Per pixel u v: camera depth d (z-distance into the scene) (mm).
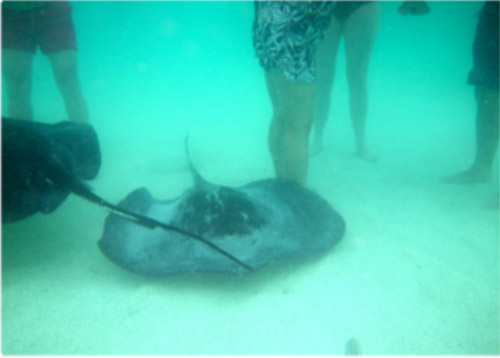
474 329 2156
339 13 4941
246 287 2650
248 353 2068
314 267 2850
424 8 4012
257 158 6535
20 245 3348
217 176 5578
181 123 10930
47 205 2670
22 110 5883
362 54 5094
